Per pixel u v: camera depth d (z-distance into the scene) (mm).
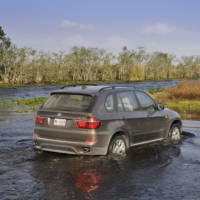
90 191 5410
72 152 7332
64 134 7348
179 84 35156
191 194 5340
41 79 118562
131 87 8625
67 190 5445
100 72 142625
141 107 8562
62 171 6520
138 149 8625
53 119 7539
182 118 16969
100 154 7285
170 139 9641
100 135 7242
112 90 7969
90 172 6465
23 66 111438
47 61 118938
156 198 5141
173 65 175500
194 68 178875
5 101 34281
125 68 149375
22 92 57750
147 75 160125
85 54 135875
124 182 5895
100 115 7348
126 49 149250
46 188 5539
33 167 6793
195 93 32562
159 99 31500
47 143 7559
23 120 15125
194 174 6453
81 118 7227
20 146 8766
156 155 7977
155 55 164625
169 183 5883
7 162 7184
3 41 106938
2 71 111188
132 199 5078
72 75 137000
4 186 5637
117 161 7316
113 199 5062
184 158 7707
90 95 7531
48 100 7930
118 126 7613
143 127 8422
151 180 6039
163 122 9180
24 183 5793
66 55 127312
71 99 7652
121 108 7938
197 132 11625
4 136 10328
